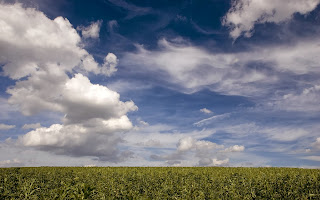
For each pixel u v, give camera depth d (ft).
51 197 34.73
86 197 30.17
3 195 39.91
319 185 49.78
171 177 64.80
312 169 83.41
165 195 42.63
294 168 89.61
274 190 48.57
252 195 43.65
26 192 37.06
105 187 44.21
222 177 61.52
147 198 35.04
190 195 42.88
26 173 72.38
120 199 35.47
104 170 82.84
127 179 60.64
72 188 32.45
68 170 83.51
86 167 97.86
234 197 42.22
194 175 67.15
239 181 54.90
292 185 50.24
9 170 76.48
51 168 90.99
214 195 44.24
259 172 72.18
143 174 68.13
